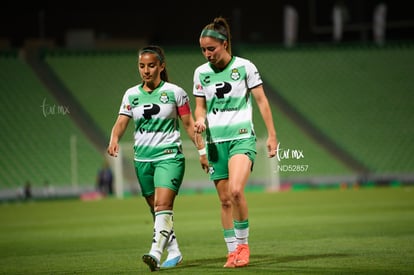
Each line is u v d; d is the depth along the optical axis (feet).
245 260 100.27
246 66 100.42
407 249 119.03
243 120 100.17
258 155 395.75
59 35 486.79
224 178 102.01
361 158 417.08
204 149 103.45
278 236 149.69
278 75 469.98
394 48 488.85
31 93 423.64
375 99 456.04
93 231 179.93
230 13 498.69
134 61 461.37
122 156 392.68
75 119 414.62
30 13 480.23
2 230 193.77
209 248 132.16
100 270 102.83
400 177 410.52
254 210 240.32
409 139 432.66
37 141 397.19
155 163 102.17
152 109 101.09
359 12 462.19
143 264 108.17
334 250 120.06
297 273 92.43
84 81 440.45
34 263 116.16
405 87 465.06
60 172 381.81
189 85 449.48
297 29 511.40
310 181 401.29
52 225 206.08
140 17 497.05
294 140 422.82
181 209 260.83
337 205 250.98
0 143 391.86
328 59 481.87
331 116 442.91
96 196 362.74
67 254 128.57
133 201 318.45
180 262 108.06
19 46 477.77
